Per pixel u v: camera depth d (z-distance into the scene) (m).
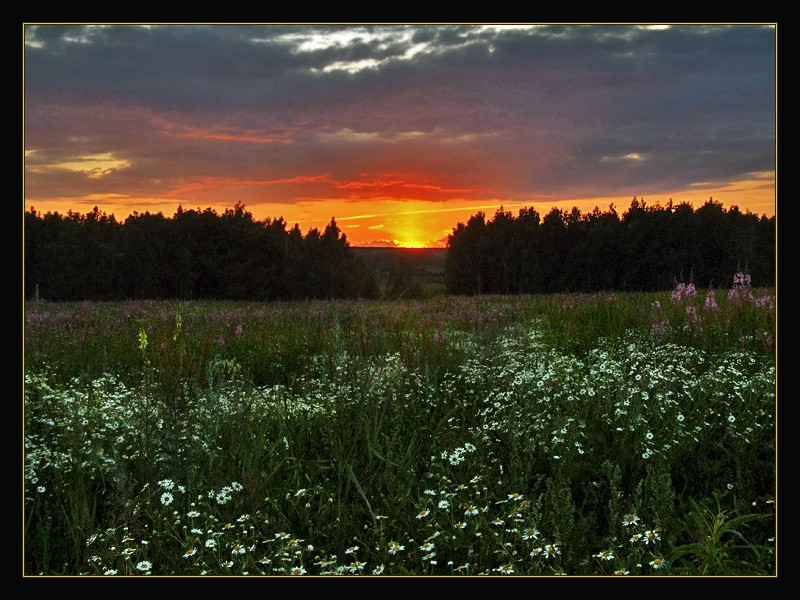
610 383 6.11
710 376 6.01
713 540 3.67
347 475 4.78
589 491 4.45
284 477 4.94
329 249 55.59
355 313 13.02
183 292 51.50
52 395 5.85
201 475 4.55
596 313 11.70
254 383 7.98
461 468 4.75
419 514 4.06
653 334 8.62
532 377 6.34
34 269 43.53
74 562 4.03
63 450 5.00
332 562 3.74
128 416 5.34
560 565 3.67
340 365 6.98
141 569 3.57
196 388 5.25
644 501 4.14
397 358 7.32
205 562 3.76
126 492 4.23
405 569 3.71
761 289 14.55
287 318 13.83
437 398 6.36
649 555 3.73
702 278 46.69
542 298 18.06
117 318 14.36
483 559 3.77
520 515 3.93
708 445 5.05
